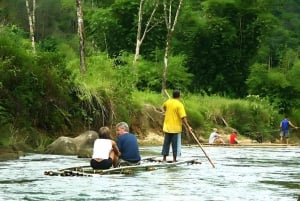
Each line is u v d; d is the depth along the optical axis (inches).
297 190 572.1
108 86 1364.4
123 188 570.6
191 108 1800.0
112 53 2324.1
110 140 729.0
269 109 2154.3
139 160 792.9
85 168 734.5
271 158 1067.3
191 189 569.6
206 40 2407.7
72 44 2970.0
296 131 2321.6
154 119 1585.9
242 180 660.1
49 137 1186.6
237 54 2404.0
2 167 776.3
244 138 1948.8
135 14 2290.8
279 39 3287.4
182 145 1534.2
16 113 1138.7
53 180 634.2
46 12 3393.2
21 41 1310.3
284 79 2367.1
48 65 1214.3
